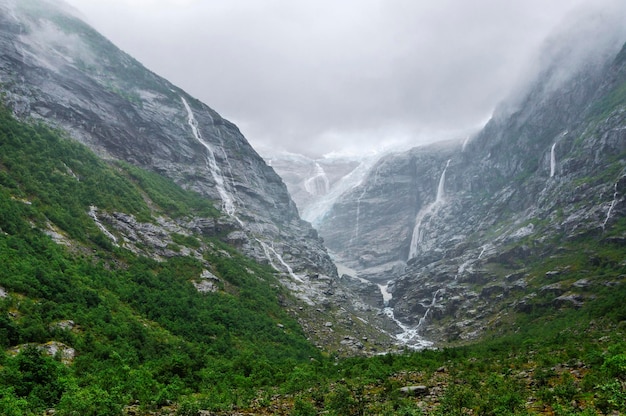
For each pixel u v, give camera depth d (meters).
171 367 44.88
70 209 91.44
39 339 43.84
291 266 149.50
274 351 75.88
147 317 68.19
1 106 113.75
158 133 170.25
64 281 60.84
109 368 40.84
